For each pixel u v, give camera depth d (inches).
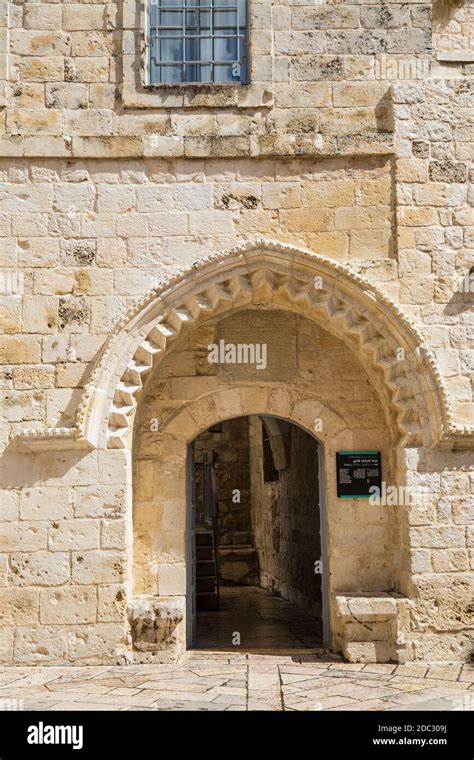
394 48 357.1
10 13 354.0
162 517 347.6
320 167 349.7
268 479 608.4
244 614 469.1
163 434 353.1
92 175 346.0
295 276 339.0
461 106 355.9
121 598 319.6
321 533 358.9
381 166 350.6
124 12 353.7
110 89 350.0
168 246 342.6
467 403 336.5
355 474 351.3
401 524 332.8
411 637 318.0
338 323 345.4
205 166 347.6
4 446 328.2
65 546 321.7
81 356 335.6
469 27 364.5
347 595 330.3
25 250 340.8
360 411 357.1
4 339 335.6
